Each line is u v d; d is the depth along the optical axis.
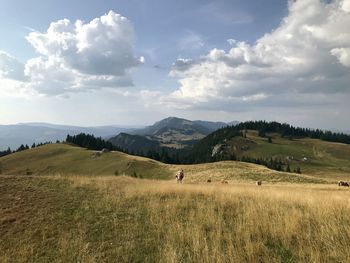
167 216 13.36
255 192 18.44
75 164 117.94
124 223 12.98
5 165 125.56
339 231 10.37
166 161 167.12
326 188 39.03
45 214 14.36
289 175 66.81
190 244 10.36
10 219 13.85
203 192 18.20
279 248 9.75
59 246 11.05
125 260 9.71
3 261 10.33
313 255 8.76
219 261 8.81
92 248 10.75
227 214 13.50
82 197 17.25
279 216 12.04
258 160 181.00
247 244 9.72
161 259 9.41
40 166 119.94
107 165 112.56
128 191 18.33
